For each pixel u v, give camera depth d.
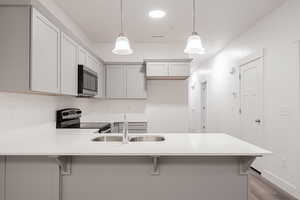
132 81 4.43
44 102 2.67
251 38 3.65
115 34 4.04
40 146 1.86
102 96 4.28
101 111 4.60
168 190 1.91
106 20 3.36
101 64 4.21
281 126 2.86
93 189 1.91
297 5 2.53
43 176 1.85
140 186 1.91
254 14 3.15
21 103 2.23
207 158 1.91
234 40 4.36
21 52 1.81
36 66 1.88
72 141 2.10
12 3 1.78
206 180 1.91
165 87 4.78
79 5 2.84
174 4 2.82
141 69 4.44
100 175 1.91
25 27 1.81
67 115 3.15
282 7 2.81
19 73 1.81
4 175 1.85
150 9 2.98
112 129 4.12
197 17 3.24
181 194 1.91
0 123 1.96
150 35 4.08
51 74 2.16
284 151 2.79
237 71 4.20
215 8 2.95
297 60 2.54
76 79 2.85
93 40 4.40
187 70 4.32
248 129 3.79
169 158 1.91
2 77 1.81
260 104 3.37
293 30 2.61
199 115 7.29
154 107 4.76
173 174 1.91
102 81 4.27
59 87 2.34
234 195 1.91
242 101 4.02
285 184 2.76
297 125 2.54
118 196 1.91
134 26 3.61
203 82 6.83
